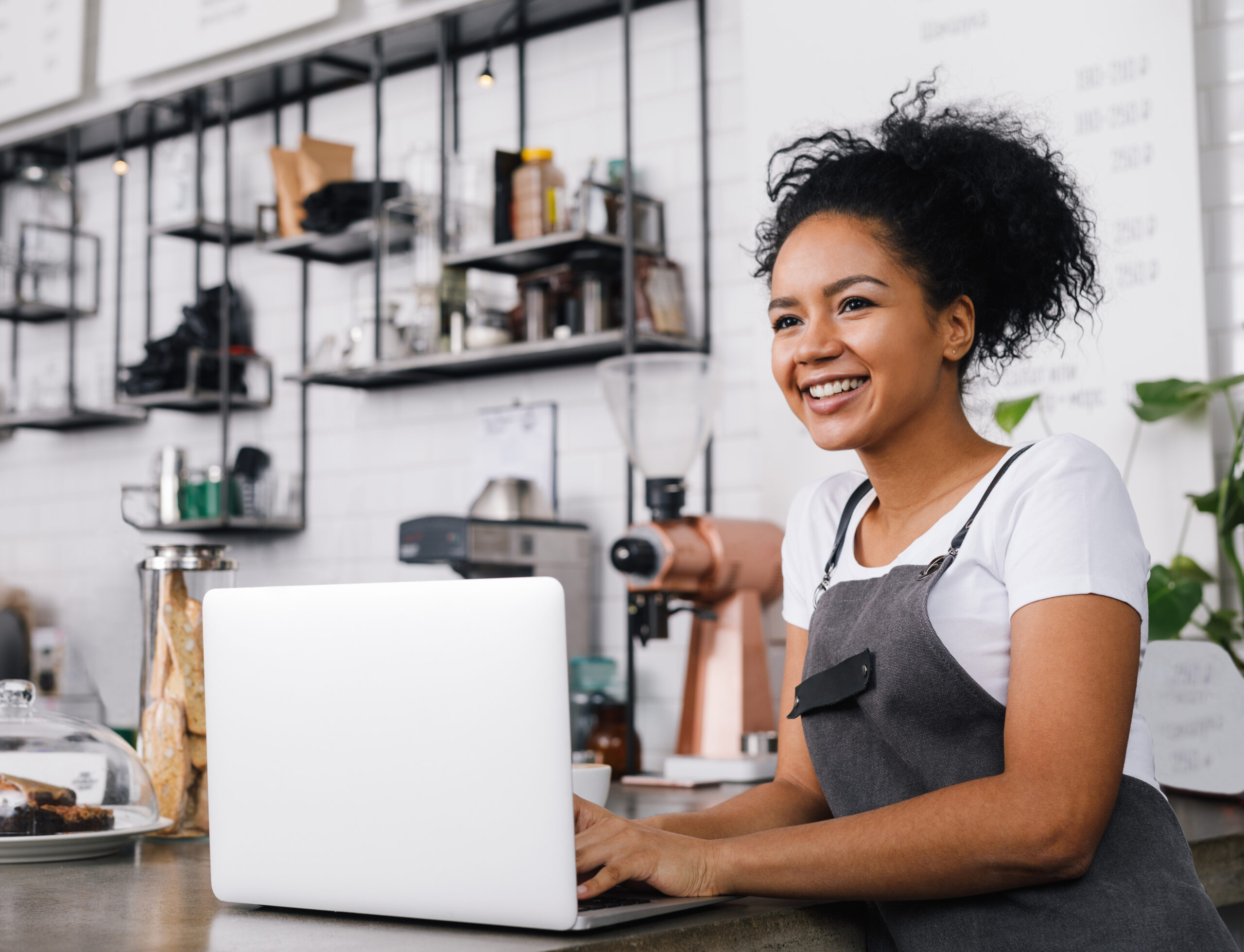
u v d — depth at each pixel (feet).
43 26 13.33
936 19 8.46
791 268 3.65
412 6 10.68
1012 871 3.03
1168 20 7.59
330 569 11.73
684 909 3.25
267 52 11.68
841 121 8.87
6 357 14.65
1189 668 5.84
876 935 3.59
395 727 3.04
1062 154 4.29
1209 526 7.34
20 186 13.71
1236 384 7.03
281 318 12.29
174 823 4.76
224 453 11.55
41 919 3.22
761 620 7.63
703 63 9.76
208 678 3.38
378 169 10.68
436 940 2.89
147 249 13.24
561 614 2.82
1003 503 3.39
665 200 9.96
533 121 10.75
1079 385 7.79
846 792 3.65
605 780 4.48
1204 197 7.65
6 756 4.33
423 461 11.21
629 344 8.95
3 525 14.24
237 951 2.78
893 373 3.52
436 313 10.27
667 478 7.48
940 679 3.32
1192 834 4.71
